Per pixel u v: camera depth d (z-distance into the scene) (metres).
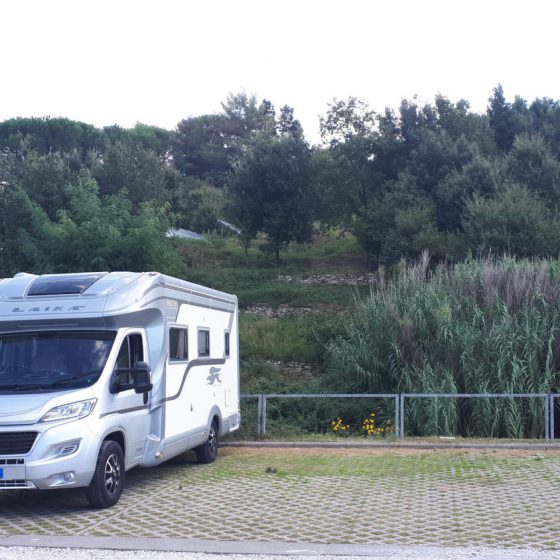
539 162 37.03
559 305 16.80
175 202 44.25
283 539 7.39
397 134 43.16
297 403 18.36
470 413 15.98
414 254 34.06
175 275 22.22
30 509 9.02
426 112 43.75
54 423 8.32
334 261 41.72
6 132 63.84
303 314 28.95
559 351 16.16
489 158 39.12
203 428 11.89
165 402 10.33
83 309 9.52
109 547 7.10
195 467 11.91
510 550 6.82
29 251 22.14
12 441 8.26
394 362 17.22
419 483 10.17
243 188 42.22
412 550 6.84
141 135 75.00
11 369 9.29
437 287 18.22
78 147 61.88
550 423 14.52
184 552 6.92
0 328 9.67
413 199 37.00
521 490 9.54
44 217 23.75
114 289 9.82
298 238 41.31
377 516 8.28
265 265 40.97
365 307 18.75
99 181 35.53
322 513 8.48
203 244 44.94
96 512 8.72
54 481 8.22
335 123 43.19
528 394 14.29
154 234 21.52
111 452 8.99
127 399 9.42
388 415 16.80
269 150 42.31
